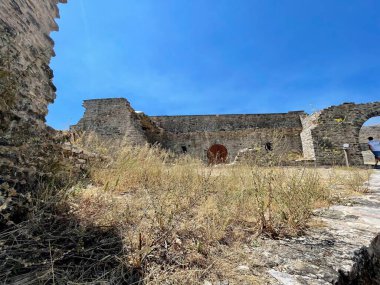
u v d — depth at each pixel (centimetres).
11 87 228
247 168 368
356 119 1398
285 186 294
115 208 234
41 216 191
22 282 136
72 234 191
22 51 292
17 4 290
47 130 336
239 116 1756
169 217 207
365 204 323
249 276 149
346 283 153
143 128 1566
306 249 188
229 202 269
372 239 208
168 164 490
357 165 1238
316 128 1402
